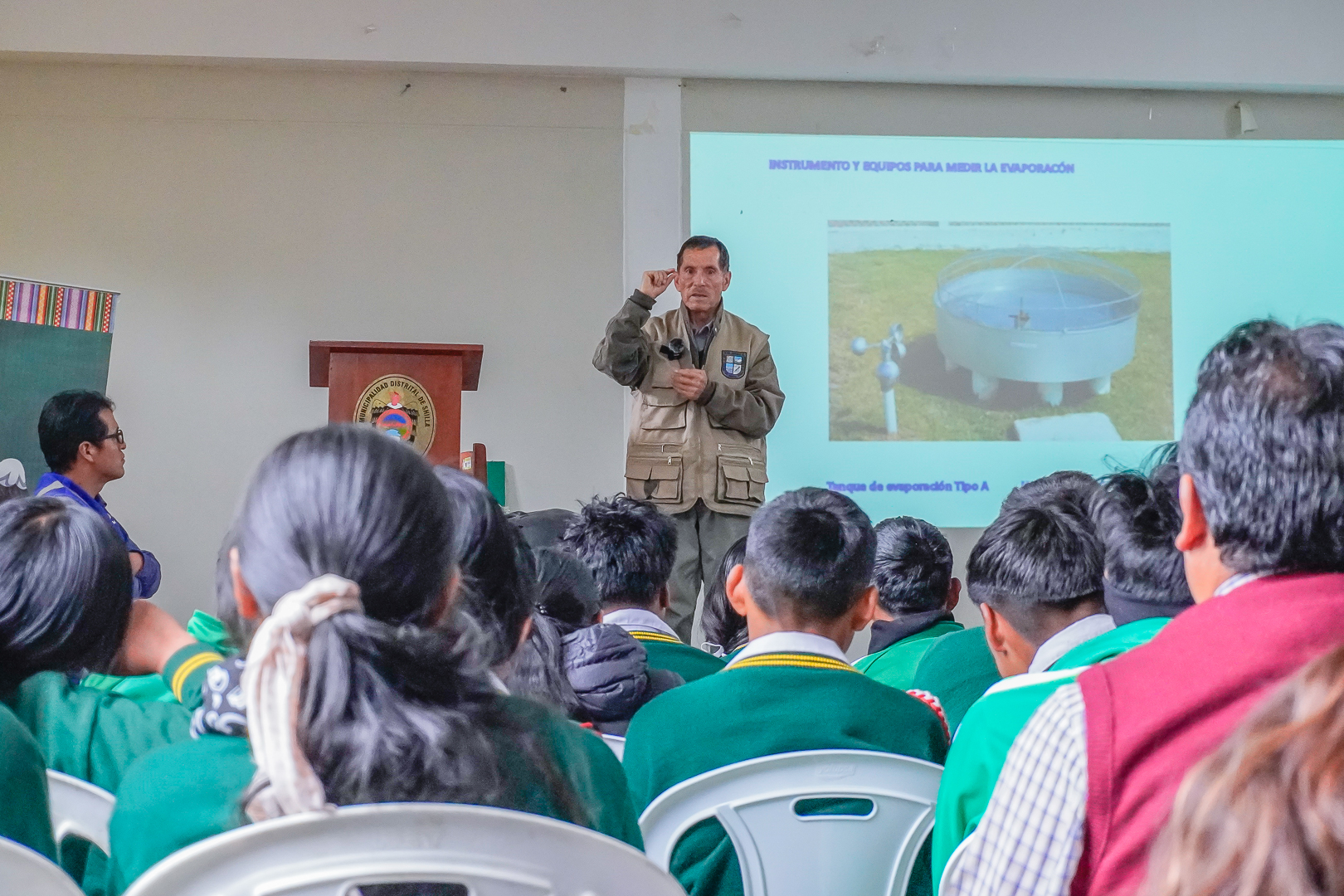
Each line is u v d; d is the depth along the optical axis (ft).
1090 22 16.11
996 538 4.62
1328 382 2.70
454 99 15.55
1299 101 16.61
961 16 15.98
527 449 15.26
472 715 2.66
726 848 4.17
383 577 2.66
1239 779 1.57
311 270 15.16
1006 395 15.78
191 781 2.70
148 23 14.93
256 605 2.80
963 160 15.97
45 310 12.63
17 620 3.82
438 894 2.61
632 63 15.51
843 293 15.66
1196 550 2.97
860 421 15.53
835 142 15.83
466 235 15.42
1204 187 16.19
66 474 10.82
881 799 4.17
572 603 5.11
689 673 5.50
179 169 15.10
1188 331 16.03
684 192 15.70
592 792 2.99
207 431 14.87
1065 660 3.97
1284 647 2.57
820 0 15.83
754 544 4.61
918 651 6.37
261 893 2.46
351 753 2.45
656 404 12.76
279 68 15.31
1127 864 2.59
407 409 10.20
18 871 2.77
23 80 14.98
